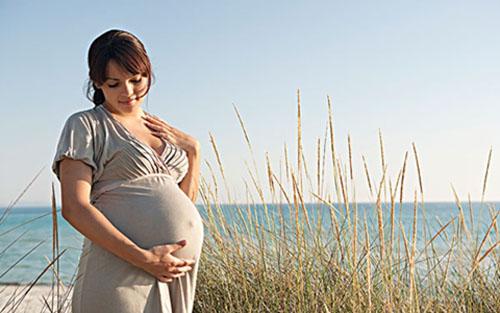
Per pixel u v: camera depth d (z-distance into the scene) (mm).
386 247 3160
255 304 3576
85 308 2285
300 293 3367
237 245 3840
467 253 3619
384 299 3221
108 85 2309
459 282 3559
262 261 3689
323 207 3492
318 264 3504
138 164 2338
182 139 2623
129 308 2248
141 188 2355
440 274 3514
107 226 2195
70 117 2297
